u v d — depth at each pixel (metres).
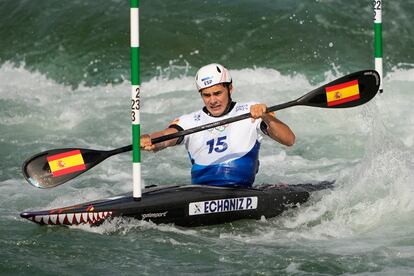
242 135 26.12
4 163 34.47
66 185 31.11
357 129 37.00
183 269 21.89
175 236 24.56
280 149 35.22
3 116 40.66
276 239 24.42
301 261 22.33
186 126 26.05
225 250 23.38
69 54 49.47
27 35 51.28
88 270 21.83
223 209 25.58
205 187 26.00
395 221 25.66
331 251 23.16
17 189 30.59
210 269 21.91
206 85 25.59
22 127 39.38
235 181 26.17
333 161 33.62
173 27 49.94
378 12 33.38
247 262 22.36
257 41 48.66
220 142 26.16
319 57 47.28
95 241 23.97
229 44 48.69
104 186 30.94
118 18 51.53
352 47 48.00
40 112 41.34
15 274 21.58
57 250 23.27
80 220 24.73
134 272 21.69
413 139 35.09
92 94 45.12
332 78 45.53
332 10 50.16
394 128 36.50
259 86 43.69
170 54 48.44
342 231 25.06
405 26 49.44
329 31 49.00
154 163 34.03
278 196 26.33
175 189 25.91
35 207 28.23
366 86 26.73
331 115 38.28
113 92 45.44
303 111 39.03
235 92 42.19
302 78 45.66
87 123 39.84
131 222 24.91
